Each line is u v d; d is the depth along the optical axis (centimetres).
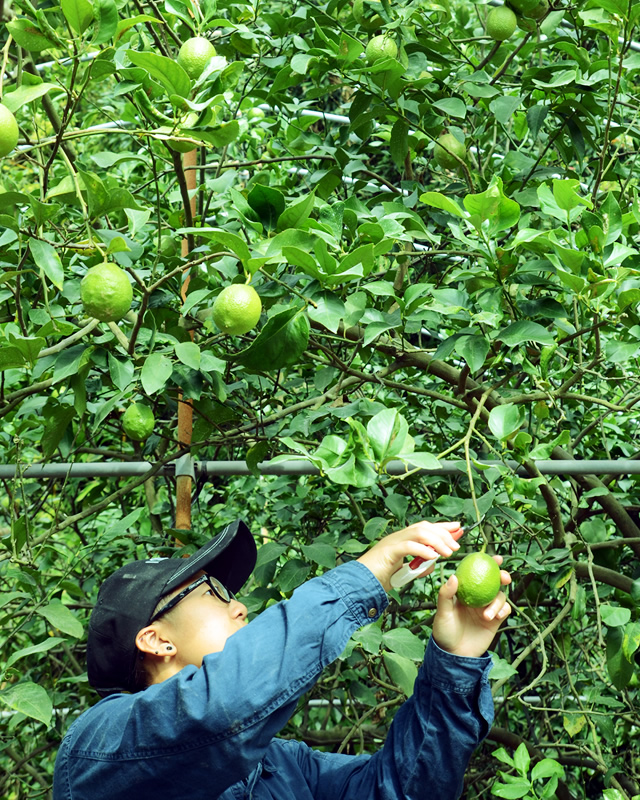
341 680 315
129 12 281
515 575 302
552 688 324
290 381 297
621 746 309
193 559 154
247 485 327
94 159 196
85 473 239
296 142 286
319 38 243
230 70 170
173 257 221
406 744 156
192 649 152
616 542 243
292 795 159
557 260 182
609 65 224
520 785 193
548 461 220
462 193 273
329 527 307
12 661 201
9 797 334
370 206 271
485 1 284
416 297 200
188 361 191
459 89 261
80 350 201
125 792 128
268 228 183
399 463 225
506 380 197
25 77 162
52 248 170
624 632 219
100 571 366
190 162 248
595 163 298
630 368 298
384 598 135
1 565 284
